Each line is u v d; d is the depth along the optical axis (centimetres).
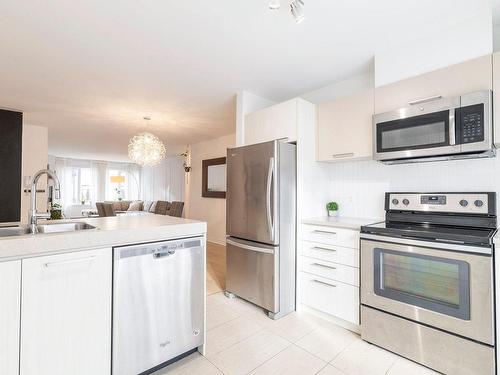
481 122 167
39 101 357
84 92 325
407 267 178
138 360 155
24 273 121
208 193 608
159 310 163
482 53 185
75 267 134
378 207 254
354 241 213
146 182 1032
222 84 302
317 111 272
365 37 212
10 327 118
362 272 200
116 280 147
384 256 190
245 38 214
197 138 602
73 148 736
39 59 247
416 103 200
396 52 225
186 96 338
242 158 273
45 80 292
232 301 279
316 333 214
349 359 180
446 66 198
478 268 150
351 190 274
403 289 180
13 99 350
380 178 253
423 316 169
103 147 720
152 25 197
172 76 282
